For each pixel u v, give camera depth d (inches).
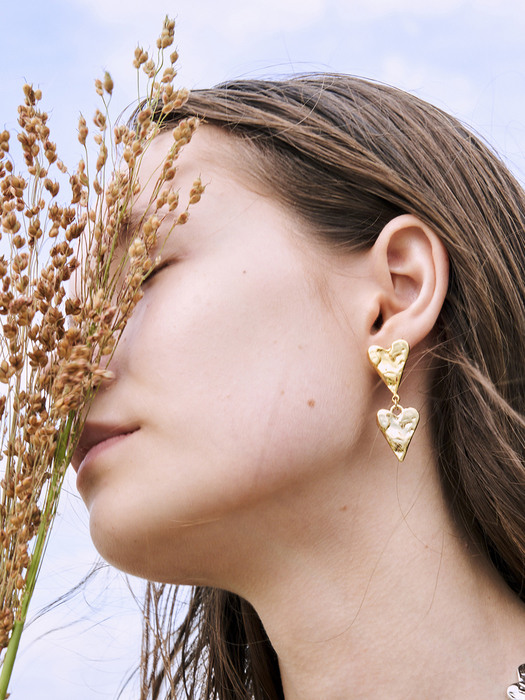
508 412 18.8
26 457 17.1
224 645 23.8
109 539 17.6
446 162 20.2
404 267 18.6
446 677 17.5
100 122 18.3
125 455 17.5
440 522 18.4
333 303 18.0
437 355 18.9
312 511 17.6
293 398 17.2
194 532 17.5
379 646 17.7
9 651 16.6
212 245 18.1
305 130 19.4
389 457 18.1
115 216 18.2
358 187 19.0
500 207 20.6
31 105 18.5
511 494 18.8
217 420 17.0
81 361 16.6
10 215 17.6
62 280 17.7
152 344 17.5
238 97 20.4
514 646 18.0
